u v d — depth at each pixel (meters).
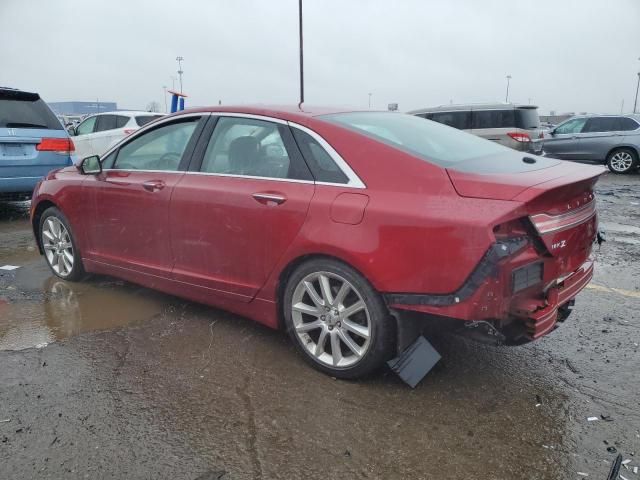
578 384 3.19
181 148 3.94
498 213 2.60
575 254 3.05
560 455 2.55
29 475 2.40
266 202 3.32
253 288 3.51
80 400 3.00
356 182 3.04
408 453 2.57
